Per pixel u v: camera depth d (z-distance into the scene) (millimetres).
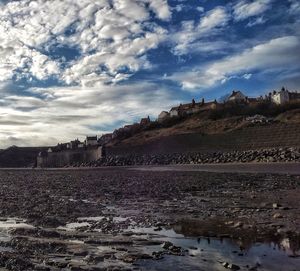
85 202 24531
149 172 66375
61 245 12070
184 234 14008
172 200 25031
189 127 161500
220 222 16375
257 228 14828
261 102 174875
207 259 10445
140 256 10680
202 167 71562
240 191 29531
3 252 11125
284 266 9719
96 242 12609
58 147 187750
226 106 175750
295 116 125938
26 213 19281
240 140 107250
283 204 21172
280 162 63625
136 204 23094
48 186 39750
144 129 193500
